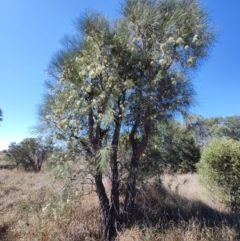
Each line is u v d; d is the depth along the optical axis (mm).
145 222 3795
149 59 3637
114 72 3555
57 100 3869
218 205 6406
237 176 6344
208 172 6816
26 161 15781
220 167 6570
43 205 3895
